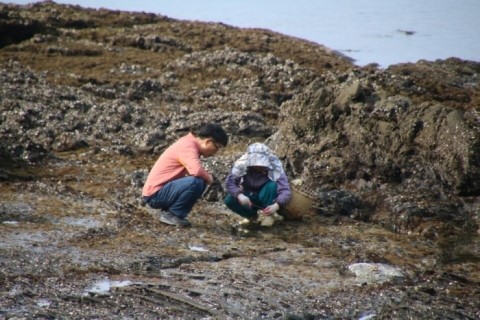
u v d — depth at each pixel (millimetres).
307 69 46969
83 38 52438
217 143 28938
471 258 27156
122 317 21922
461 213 29859
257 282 24359
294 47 52625
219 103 41875
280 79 45094
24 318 21391
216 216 29875
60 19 55312
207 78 45594
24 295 22766
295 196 29344
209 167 32156
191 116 38750
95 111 39094
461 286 24656
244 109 41125
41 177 32688
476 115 32875
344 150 32156
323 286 24297
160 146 35875
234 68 46469
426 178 30906
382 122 31906
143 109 39688
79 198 30672
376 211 30453
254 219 29047
